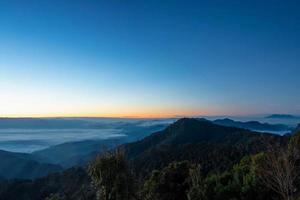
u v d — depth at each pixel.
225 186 32.75
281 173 24.66
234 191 31.72
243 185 32.19
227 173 36.62
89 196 51.62
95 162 23.09
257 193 30.44
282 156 25.83
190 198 31.61
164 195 36.00
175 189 36.03
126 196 23.09
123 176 23.14
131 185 23.52
